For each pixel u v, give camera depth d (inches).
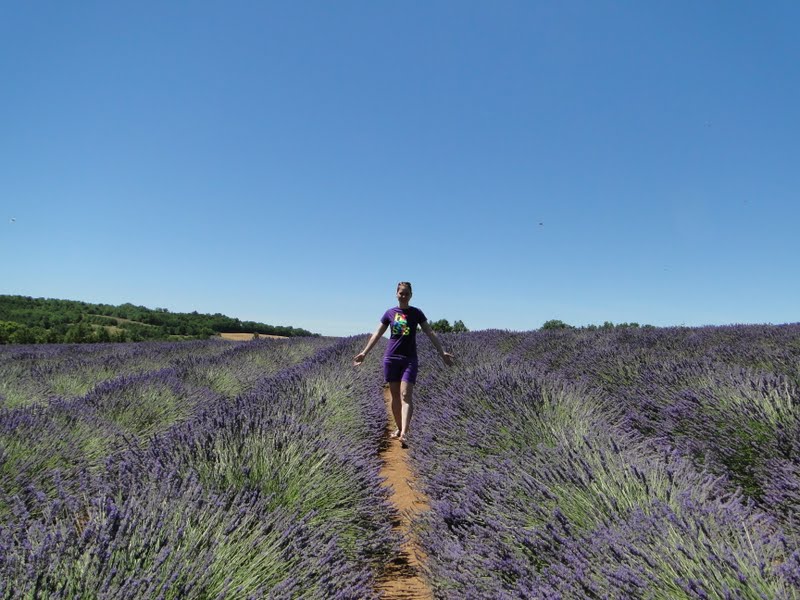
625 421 173.2
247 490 102.2
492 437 153.3
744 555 68.5
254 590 71.9
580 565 75.3
